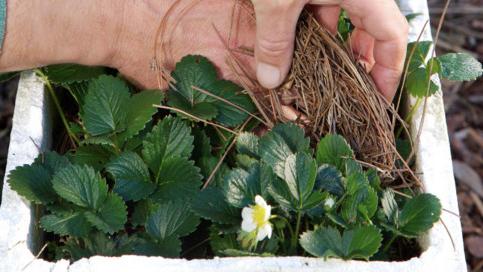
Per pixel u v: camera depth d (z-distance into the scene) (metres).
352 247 0.87
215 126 0.98
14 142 0.94
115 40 0.98
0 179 1.23
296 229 0.90
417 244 0.92
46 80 0.98
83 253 0.90
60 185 0.91
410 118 0.98
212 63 0.99
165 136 0.94
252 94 0.98
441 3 1.46
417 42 0.99
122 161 0.93
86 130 0.96
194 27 0.98
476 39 1.44
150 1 0.96
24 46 0.96
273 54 0.94
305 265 0.87
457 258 0.88
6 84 1.35
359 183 0.90
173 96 0.96
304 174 0.89
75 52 0.98
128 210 0.95
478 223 1.30
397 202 0.94
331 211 0.90
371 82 0.96
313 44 0.96
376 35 0.94
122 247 0.90
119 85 0.96
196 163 0.95
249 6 0.97
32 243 0.91
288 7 0.91
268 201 0.91
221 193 0.91
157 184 0.93
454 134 1.36
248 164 0.92
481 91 1.40
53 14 0.95
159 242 0.90
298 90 0.97
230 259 0.87
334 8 0.96
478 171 1.34
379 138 0.96
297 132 0.93
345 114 0.96
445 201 0.92
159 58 0.99
